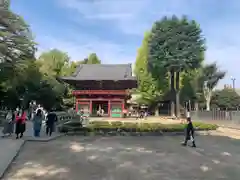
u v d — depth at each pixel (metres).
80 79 49.75
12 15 31.27
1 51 31.84
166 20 55.44
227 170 9.66
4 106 40.91
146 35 62.78
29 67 40.62
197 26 54.19
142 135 20.52
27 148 13.52
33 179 8.04
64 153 12.37
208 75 60.31
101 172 9.00
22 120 16.20
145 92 60.41
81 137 18.98
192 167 10.00
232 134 22.88
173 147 14.75
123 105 48.69
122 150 13.42
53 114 18.61
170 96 58.06
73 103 55.66
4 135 17.08
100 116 48.81
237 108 62.72
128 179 8.20
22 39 33.22
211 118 36.19
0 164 9.59
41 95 43.31
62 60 63.88
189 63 53.38
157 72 57.34
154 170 9.41
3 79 36.59
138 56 63.38
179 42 53.34
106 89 51.06
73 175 8.56
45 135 18.20
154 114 62.97
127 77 49.53
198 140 18.31
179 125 23.70
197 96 61.56
